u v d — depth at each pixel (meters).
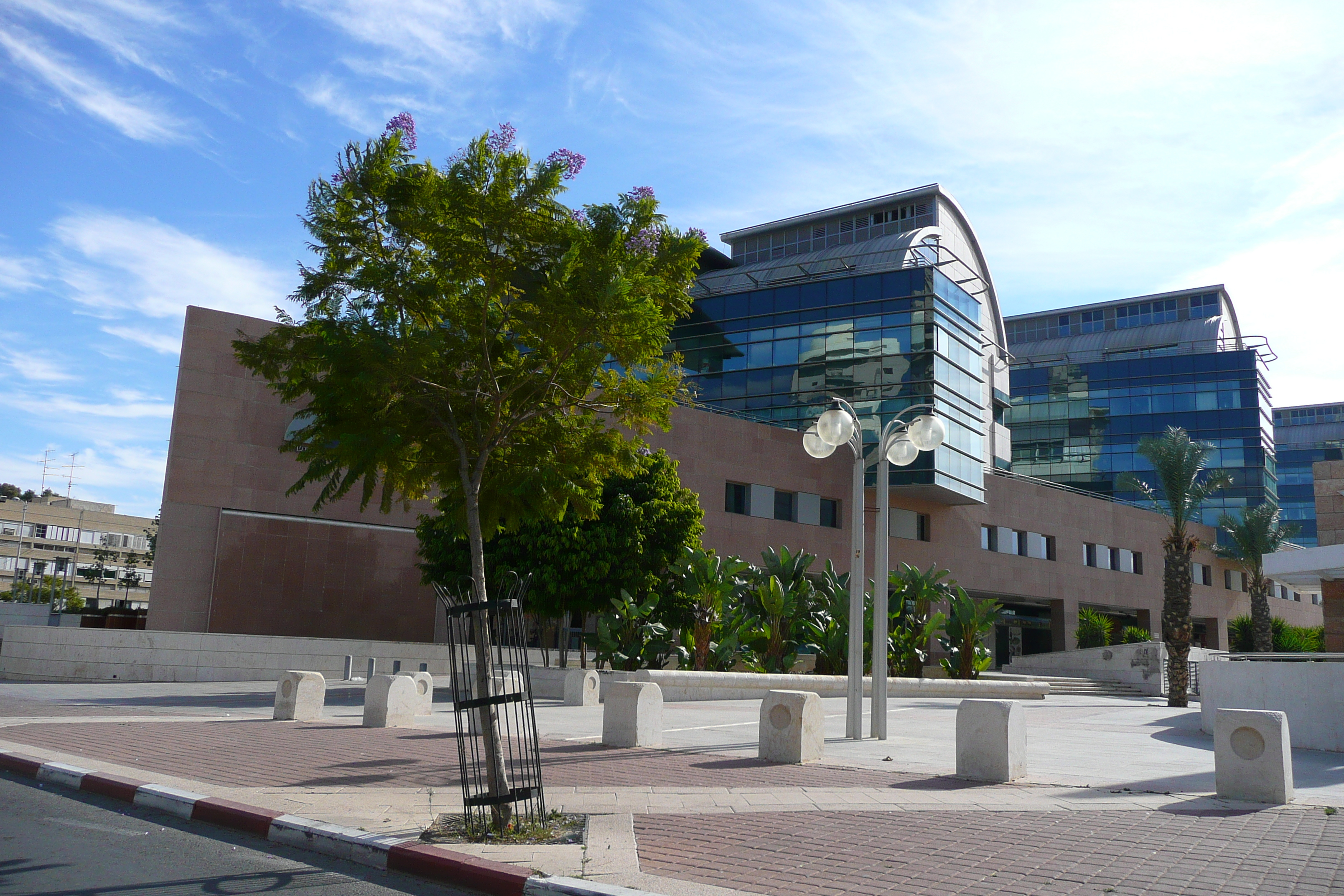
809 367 46.00
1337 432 103.19
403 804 8.38
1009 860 6.59
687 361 49.34
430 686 16.98
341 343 8.23
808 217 57.56
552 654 32.75
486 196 8.58
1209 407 71.56
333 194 8.70
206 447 30.30
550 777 10.16
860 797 9.14
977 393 47.56
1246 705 16.25
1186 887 5.91
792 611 28.50
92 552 113.12
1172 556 31.66
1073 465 74.88
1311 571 22.97
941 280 45.03
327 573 31.58
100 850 6.76
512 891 5.95
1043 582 50.81
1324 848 7.00
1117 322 86.94
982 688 31.58
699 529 27.03
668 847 6.89
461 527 10.20
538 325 8.78
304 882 6.18
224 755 11.11
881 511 16.14
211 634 26.88
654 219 9.03
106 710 16.61
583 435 9.94
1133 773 11.26
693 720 18.12
